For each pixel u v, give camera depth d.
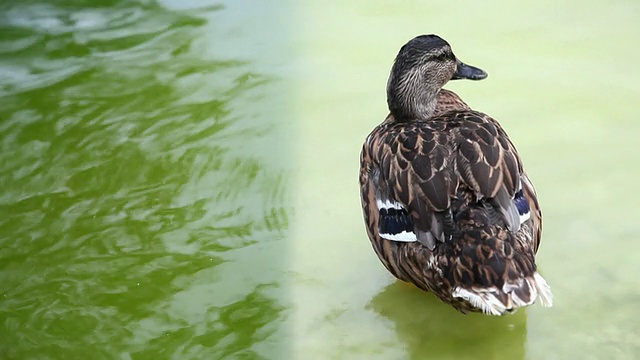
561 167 10.93
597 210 10.33
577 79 12.33
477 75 10.65
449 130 9.05
